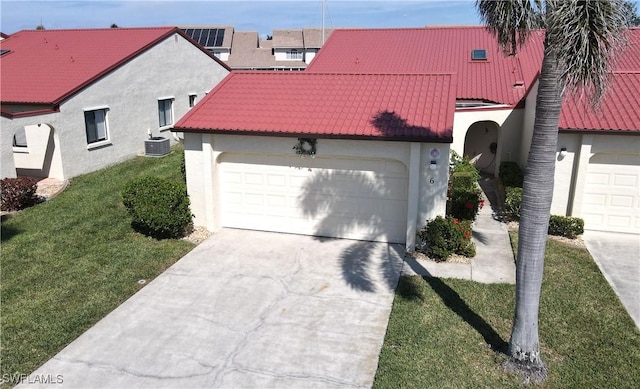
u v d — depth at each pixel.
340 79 15.89
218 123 14.17
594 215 15.16
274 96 15.30
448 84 14.87
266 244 14.03
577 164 14.62
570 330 9.66
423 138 12.40
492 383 8.19
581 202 14.88
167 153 23.77
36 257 12.91
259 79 16.39
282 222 14.81
